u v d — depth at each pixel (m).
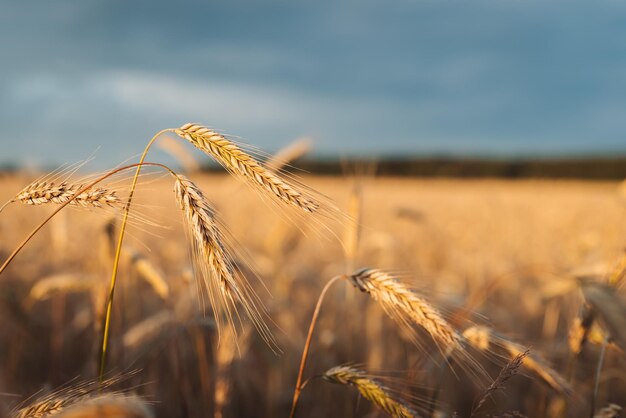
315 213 2.27
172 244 8.29
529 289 8.20
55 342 6.02
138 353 4.41
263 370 5.72
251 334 4.10
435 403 3.46
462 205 22.97
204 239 2.33
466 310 3.36
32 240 8.65
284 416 5.82
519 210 15.48
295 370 5.91
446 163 50.88
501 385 2.81
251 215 11.07
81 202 2.48
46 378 6.11
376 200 23.80
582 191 33.22
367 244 9.02
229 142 2.38
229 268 2.34
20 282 7.11
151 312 6.59
